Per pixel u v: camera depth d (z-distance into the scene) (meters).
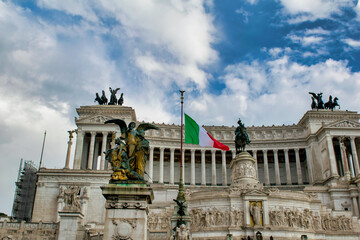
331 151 106.00
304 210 66.50
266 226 60.84
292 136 120.00
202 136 52.84
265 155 117.12
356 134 108.31
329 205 82.56
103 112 111.75
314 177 110.25
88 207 76.75
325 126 108.62
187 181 120.50
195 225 64.50
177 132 117.94
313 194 71.19
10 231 48.72
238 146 75.50
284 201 65.50
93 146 105.69
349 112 117.62
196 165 122.81
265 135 120.94
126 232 21.45
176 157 122.88
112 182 22.66
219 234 61.00
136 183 22.61
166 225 66.56
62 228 46.34
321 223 67.50
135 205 22.05
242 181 70.12
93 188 78.62
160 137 113.88
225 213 63.44
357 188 81.00
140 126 24.47
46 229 49.09
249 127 122.12
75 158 103.50
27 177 100.50
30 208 97.62
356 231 67.12
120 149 23.48
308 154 114.94
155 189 88.00
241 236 60.06
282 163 124.75
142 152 23.78
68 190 57.59
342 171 116.94
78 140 105.88
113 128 107.50
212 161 114.94
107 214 21.91
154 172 118.44
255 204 62.78
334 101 121.19
